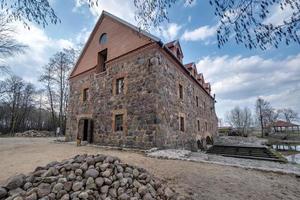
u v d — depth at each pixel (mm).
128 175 3264
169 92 9852
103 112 10953
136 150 8109
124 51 10484
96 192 2727
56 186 2602
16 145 10781
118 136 9617
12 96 30422
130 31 10398
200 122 15578
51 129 31234
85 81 13172
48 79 26812
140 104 8984
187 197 3082
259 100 41562
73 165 3074
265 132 39531
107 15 12086
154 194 3061
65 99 27031
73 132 13336
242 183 3893
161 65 9273
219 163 5820
